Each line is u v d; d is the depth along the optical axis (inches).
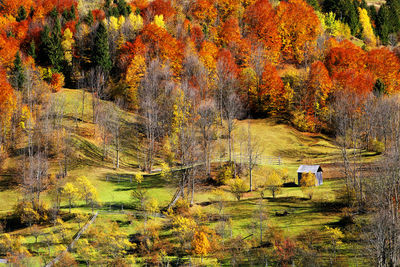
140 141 3890.3
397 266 1738.4
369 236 1978.3
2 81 3865.7
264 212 2500.0
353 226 2272.4
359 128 3587.6
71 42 4958.2
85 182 2674.7
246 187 2827.3
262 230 2352.4
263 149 3786.9
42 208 2608.3
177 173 3144.7
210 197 2832.2
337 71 4958.2
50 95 4183.1
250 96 4704.7
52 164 3253.0
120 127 3988.7
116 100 4434.1
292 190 2908.5
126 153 3686.0
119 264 2047.2
